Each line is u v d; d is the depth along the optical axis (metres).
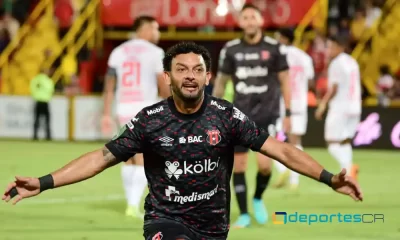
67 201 33.62
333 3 71.06
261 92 27.66
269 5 68.12
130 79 30.33
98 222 28.42
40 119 69.38
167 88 30.36
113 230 26.77
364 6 71.25
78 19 74.00
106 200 34.12
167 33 71.06
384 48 71.06
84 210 31.22
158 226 15.77
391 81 66.62
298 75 41.72
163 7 69.62
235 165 27.14
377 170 47.34
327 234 26.34
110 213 30.56
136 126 15.81
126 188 29.98
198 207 15.98
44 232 26.27
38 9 75.94
